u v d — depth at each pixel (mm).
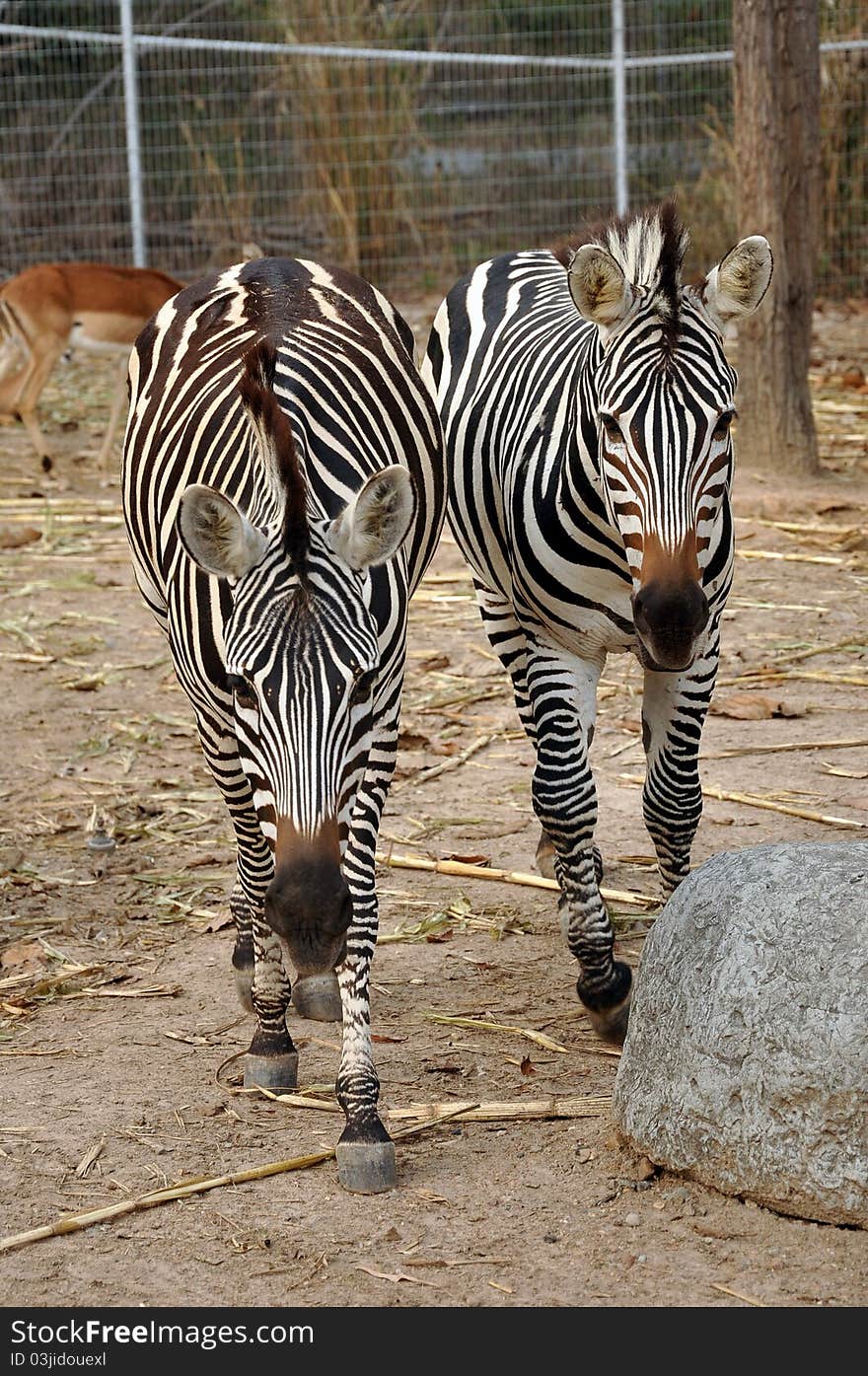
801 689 10055
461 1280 4570
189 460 5590
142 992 6742
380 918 7430
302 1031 6430
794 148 13938
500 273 7938
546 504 6062
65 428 18516
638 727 9648
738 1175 4812
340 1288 4559
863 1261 4527
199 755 9609
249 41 27219
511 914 7434
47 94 27609
